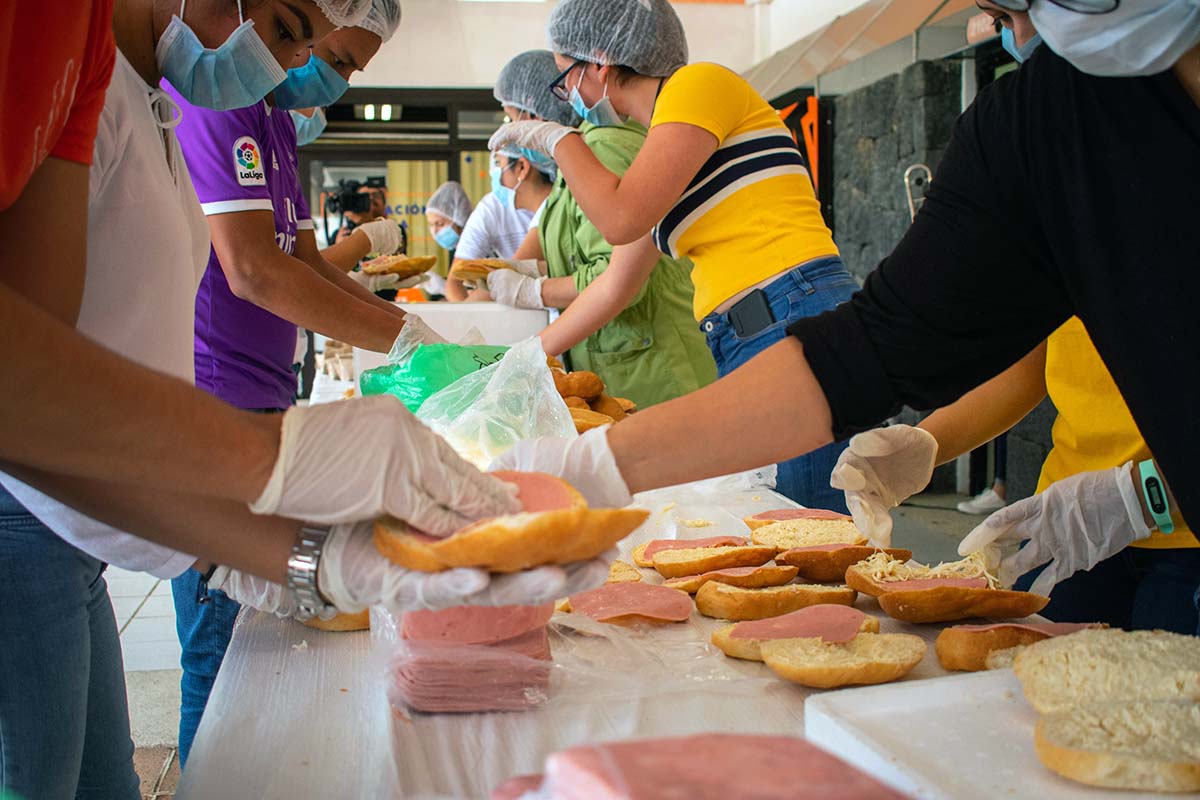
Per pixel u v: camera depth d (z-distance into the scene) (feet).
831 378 3.44
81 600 3.77
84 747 4.21
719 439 3.46
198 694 5.42
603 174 6.66
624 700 3.15
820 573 4.30
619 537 2.59
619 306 8.34
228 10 4.12
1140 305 3.01
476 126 27.20
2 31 2.58
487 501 2.69
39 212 3.00
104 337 3.67
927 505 16.92
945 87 16.53
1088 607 5.14
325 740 2.95
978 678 2.78
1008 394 5.26
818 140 20.29
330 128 27.04
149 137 3.83
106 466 2.33
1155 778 2.25
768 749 1.52
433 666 3.03
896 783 2.33
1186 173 2.89
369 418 2.55
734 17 27.45
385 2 5.94
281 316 5.97
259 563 2.90
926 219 3.43
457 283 17.54
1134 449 4.74
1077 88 3.08
